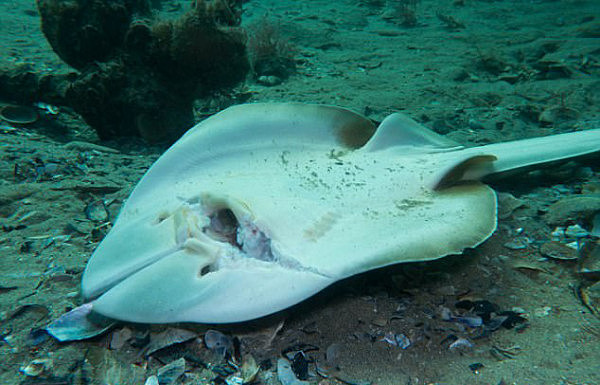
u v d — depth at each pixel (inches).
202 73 45.9
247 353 19.1
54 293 22.0
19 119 45.6
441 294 22.2
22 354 18.6
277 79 66.9
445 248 20.4
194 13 41.8
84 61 46.1
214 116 29.1
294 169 27.9
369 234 21.6
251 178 26.6
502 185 33.3
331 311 21.3
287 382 17.7
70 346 19.2
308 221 22.4
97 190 33.0
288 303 18.4
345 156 30.0
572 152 30.9
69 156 38.6
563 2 132.2
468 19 120.4
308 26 108.6
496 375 17.2
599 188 30.4
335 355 18.9
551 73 62.1
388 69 73.1
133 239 23.1
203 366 18.5
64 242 26.5
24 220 28.3
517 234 26.6
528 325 19.8
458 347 19.0
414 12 124.9
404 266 24.3
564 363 17.4
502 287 22.5
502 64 69.4
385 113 50.3
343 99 56.1
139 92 44.3
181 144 27.6
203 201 23.6
